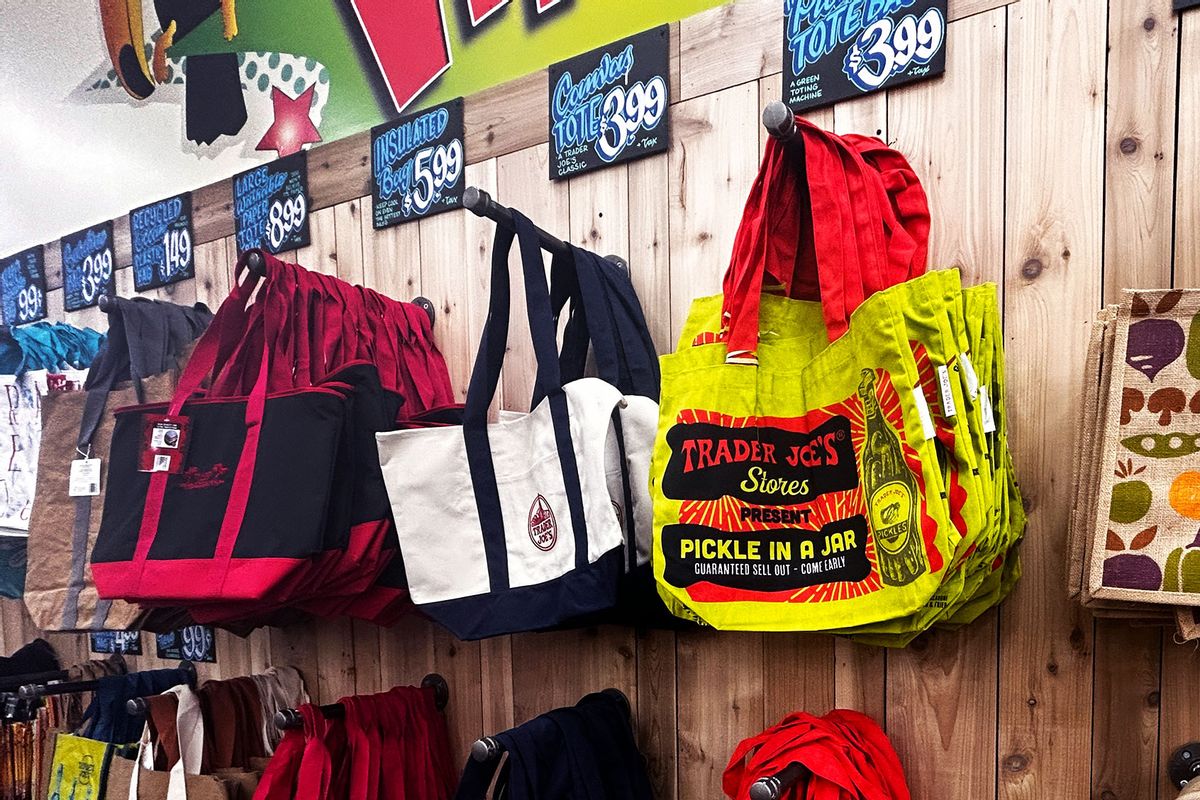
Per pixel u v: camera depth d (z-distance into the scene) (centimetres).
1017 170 117
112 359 182
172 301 232
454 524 136
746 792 117
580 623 138
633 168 152
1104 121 112
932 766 125
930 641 125
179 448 148
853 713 126
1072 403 114
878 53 126
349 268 195
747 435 107
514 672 168
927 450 91
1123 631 112
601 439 117
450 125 176
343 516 142
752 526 104
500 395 170
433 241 180
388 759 154
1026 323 117
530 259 130
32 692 176
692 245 145
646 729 151
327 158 197
